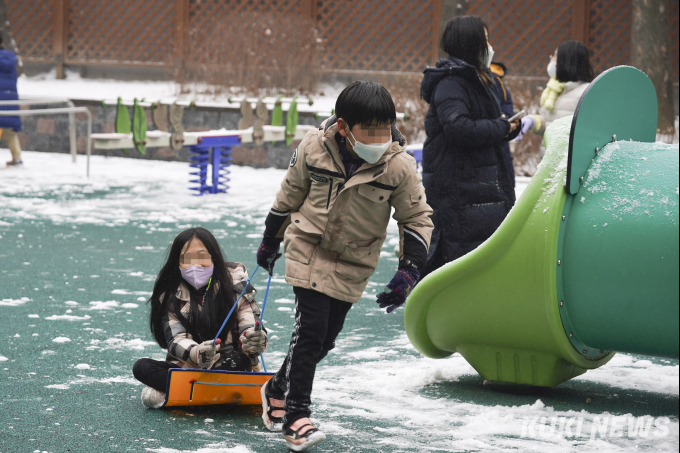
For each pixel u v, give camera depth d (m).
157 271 10.65
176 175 20.78
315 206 4.96
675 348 5.45
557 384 6.25
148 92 27.58
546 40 25.53
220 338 5.89
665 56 22.47
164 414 5.64
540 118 9.37
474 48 7.97
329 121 4.85
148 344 7.44
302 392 4.95
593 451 5.05
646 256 5.39
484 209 8.14
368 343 7.78
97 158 23.73
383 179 4.84
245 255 11.73
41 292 9.35
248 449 5.00
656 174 5.56
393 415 5.73
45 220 14.12
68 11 30.27
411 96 23.38
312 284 4.95
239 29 26.52
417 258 4.95
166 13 28.78
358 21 27.25
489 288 5.99
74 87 28.67
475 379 6.71
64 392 6.05
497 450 5.06
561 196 5.70
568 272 5.72
